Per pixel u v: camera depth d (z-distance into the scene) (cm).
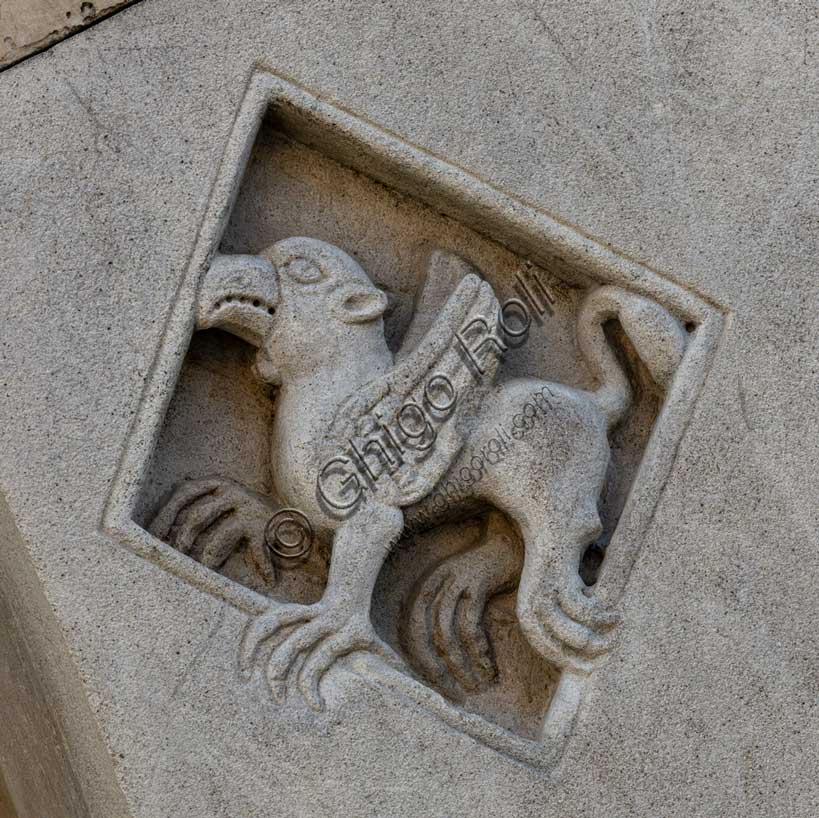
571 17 231
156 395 210
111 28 215
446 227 235
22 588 213
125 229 212
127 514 206
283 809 204
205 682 204
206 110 217
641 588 222
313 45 222
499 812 211
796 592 227
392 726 209
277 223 228
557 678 223
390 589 224
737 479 228
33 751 238
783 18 237
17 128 210
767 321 232
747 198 234
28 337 207
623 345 235
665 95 233
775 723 223
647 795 217
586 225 229
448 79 226
